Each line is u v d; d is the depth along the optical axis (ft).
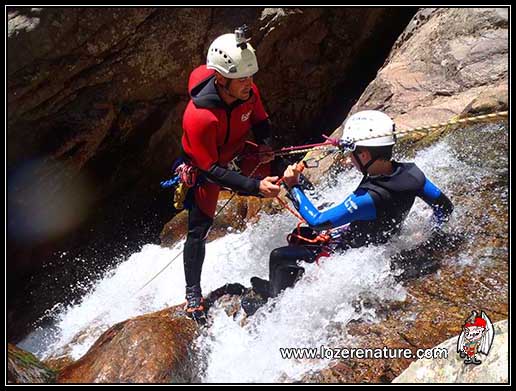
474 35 17.61
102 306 16.58
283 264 12.11
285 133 21.77
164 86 18.62
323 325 11.50
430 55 18.25
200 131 11.64
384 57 21.49
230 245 16.15
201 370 11.00
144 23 17.17
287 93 21.30
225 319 12.39
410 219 13.00
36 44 15.65
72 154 17.65
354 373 10.41
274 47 20.12
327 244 12.17
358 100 19.24
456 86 16.99
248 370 10.94
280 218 16.53
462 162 14.33
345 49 21.24
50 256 18.95
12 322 17.72
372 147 11.09
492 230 12.50
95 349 11.49
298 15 19.74
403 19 21.39
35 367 10.82
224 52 11.35
